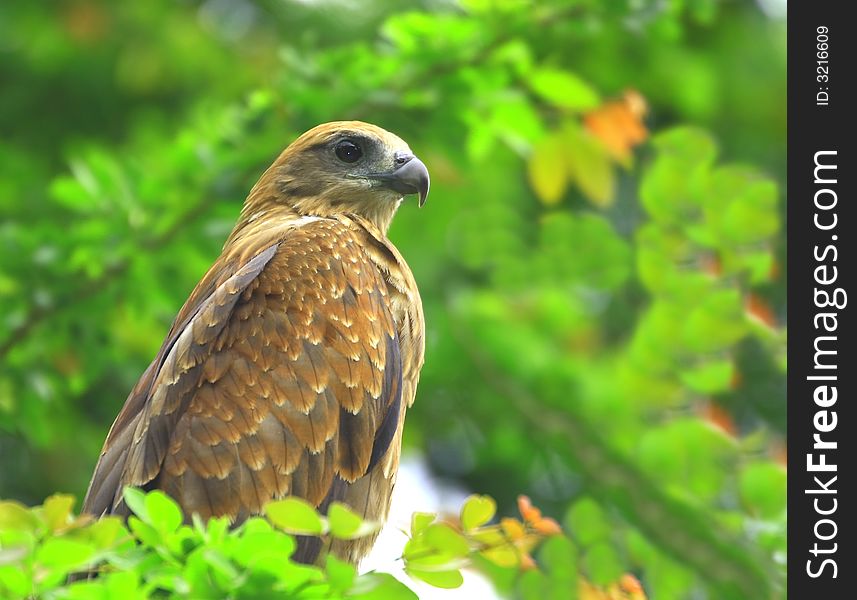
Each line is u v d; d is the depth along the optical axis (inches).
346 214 429.1
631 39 602.2
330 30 646.5
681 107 643.5
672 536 467.8
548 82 469.7
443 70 458.9
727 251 470.0
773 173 671.1
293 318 352.5
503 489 621.3
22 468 589.9
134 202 461.4
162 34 652.7
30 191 590.6
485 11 455.2
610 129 489.1
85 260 453.7
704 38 666.8
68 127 666.2
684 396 486.6
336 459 347.9
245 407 339.3
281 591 237.5
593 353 604.4
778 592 450.9
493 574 383.6
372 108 466.3
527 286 592.1
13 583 235.5
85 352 466.3
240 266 376.5
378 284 376.8
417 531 256.2
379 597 249.8
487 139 476.1
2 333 455.2
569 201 668.1
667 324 472.1
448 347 585.0
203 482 331.0
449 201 618.8
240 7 672.4
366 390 357.7
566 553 387.9
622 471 507.5
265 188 443.8
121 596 236.5
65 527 239.9
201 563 238.1
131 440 345.1
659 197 470.9
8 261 451.8
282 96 466.9
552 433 552.1
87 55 655.8
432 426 606.5
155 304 465.4
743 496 456.1
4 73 665.6
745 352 570.9
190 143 469.4
